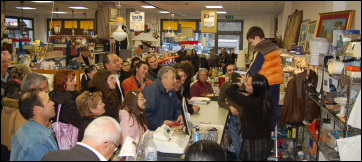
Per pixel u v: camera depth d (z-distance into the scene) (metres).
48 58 5.92
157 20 9.82
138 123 2.67
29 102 2.27
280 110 4.45
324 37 3.74
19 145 2.20
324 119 3.88
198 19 9.91
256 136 2.51
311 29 4.18
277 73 3.03
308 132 3.87
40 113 2.31
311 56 3.83
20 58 5.39
